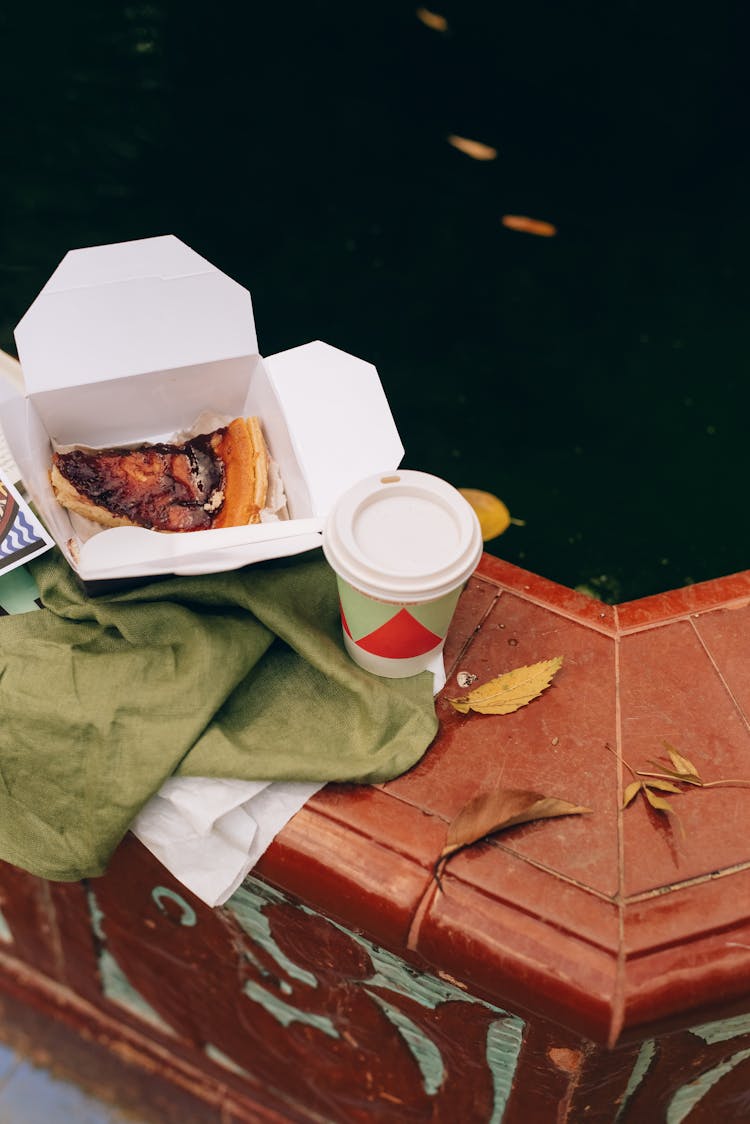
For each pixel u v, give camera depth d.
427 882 1.00
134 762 1.01
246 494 1.19
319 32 2.66
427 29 2.71
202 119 2.38
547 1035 1.08
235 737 1.05
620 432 1.90
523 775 1.08
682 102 2.56
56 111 2.36
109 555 1.02
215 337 1.20
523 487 1.79
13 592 1.18
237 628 1.09
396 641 1.06
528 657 1.18
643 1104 1.26
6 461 1.21
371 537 1.00
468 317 2.07
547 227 2.25
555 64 2.62
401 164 2.35
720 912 0.98
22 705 1.04
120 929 1.45
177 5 2.68
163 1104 1.70
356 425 1.16
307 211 2.23
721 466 1.84
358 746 1.06
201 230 2.15
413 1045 1.28
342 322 2.03
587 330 2.06
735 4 2.82
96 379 1.19
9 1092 1.69
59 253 2.04
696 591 1.25
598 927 0.97
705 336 2.07
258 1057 1.59
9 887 1.53
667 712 1.14
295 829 1.04
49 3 2.63
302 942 1.19
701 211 2.31
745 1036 1.13
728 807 1.06
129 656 1.07
